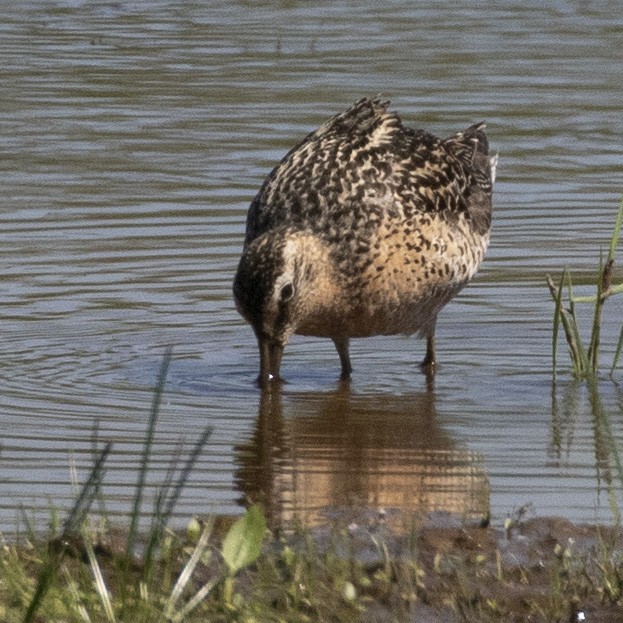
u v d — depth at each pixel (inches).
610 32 1066.1
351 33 1063.6
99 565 341.7
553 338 528.4
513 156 800.9
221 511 398.9
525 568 356.5
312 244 527.8
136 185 749.3
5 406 492.1
